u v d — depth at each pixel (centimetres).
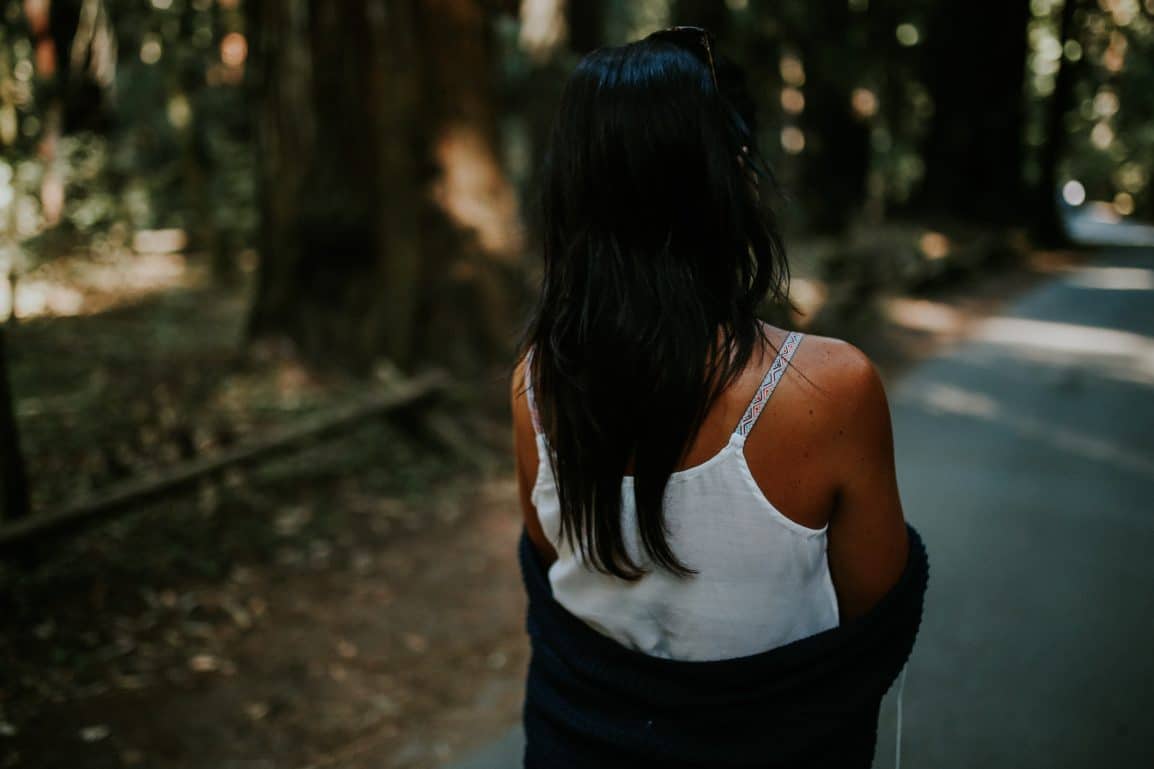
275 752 270
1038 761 251
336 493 468
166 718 283
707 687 101
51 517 331
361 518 445
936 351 845
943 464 520
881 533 100
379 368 596
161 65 1080
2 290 752
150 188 1084
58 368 616
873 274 1018
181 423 418
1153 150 3156
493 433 556
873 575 102
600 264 97
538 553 122
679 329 94
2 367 328
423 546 422
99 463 445
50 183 748
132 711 285
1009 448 551
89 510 341
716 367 95
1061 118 1878
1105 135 3120
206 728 279
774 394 95
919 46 1808
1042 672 297
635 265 96
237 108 1134
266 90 646
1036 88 2373
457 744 276
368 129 612
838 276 977
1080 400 665
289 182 633
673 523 98
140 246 1238
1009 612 339
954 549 399
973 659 306
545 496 110
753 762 100
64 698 287
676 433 95
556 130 102
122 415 528
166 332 747
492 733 281
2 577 342
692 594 100
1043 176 1903
